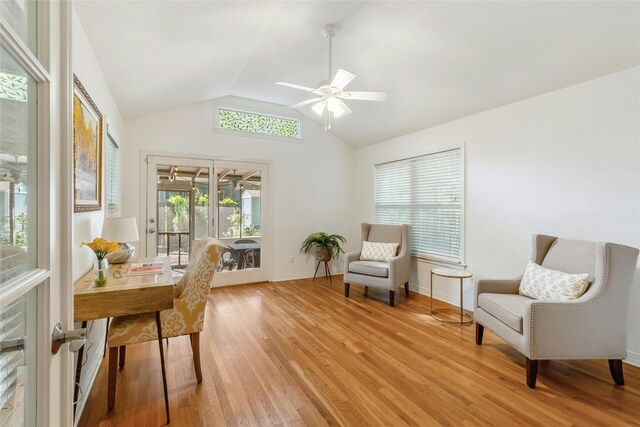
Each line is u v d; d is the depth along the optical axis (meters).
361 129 4.91
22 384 0.60
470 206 3.66
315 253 5.27
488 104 3.36
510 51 2.61
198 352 2.08
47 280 0.65
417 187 4.48
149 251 4.03
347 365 2.33
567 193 2.78
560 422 1.73
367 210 5.40
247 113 4.73
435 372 2.25
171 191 4.18
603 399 1.94
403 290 4.52
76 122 1.78
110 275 2.01
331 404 1.87
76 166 1.79
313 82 3.92
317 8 2.45
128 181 3.89
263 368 2.28
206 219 4.41
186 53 2.62
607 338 2.07
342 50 3.11
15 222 0.59
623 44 2.23
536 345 2.04
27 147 0.61
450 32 2.59
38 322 0.63
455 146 3.85
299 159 5.13
